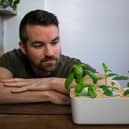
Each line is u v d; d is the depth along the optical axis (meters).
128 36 2.40
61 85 0.83
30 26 0.95
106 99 0.56
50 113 0.70
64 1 2.35
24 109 0.74
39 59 0.99
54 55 0.99
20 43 1.11
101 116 0.57
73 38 2.41
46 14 0.97
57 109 0.74
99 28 2.39
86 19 2.38
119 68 2.46
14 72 1.18
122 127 0.58
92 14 2.37
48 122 0.62
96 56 2.44
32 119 0.65
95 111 0.57
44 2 2.16
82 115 0.57
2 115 0.68
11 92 0.82
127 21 2.38
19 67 1.19
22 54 1.21
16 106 0.78
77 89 0.58
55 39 0.97
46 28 0.94
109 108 0.57
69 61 1.21
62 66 1.17
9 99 0.80
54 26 0.97
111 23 2.39
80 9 2.36
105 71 0.70
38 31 0.94
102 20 2.38
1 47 2.07
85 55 2.44
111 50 2.43
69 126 0.59
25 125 0.61
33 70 1.13
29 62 1.11
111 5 2.36
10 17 2.09
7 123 0.62
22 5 2.08
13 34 2.11
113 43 2.42
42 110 0.73
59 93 0.82
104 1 2.35
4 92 0.81
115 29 2.40
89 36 2.40
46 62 1.00
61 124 0.61
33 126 0.60
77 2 2.35
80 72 0.61
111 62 2.46
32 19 0.95
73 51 2.43
